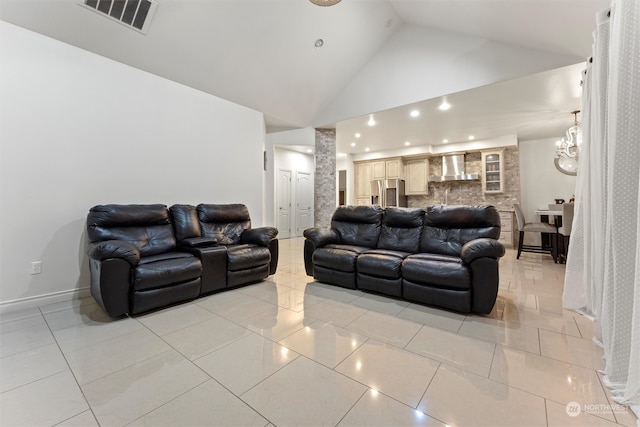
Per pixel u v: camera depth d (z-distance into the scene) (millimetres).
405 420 1189
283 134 5637
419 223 3164
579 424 1160
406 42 4078
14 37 2391
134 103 3150
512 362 1624
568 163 5148
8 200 2387
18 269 2441
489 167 6324
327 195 5602
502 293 2887
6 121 2363
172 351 1755
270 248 3469
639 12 1402
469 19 3176
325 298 2756
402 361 1642
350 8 3473
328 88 4742
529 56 3139
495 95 3764
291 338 1930
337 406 1276
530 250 5105
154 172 3338
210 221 3482
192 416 1218
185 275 2543
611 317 1536
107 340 1896
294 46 3709
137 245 2736
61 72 2639
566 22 2434
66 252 2691
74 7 2443
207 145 3896
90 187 2836
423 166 7254
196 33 3074
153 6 2678
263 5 3066
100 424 1174
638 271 1229
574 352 1727
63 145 2662
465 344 1838
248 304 2592
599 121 1784
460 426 1154
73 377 1488
